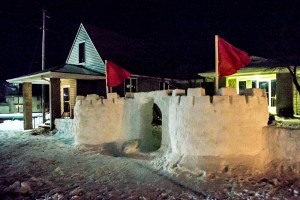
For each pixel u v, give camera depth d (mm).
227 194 6711
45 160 10008
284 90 15867
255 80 17703
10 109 35500
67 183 7770
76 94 18094
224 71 8586
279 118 14492
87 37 20312
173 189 7141
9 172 8742
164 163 8828
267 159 8141
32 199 6680
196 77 23094
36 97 36500
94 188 7359
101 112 11562
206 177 7562
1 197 6785
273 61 16828
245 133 8086
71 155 10641
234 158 7922
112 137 11562
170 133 9062
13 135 15656
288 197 6418
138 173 8445
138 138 11328
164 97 10148
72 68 18438
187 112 8266
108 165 9305
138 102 11328
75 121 12234
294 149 7785
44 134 15484
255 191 6789
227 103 8008
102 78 17875
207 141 7988
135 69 20641
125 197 6727
